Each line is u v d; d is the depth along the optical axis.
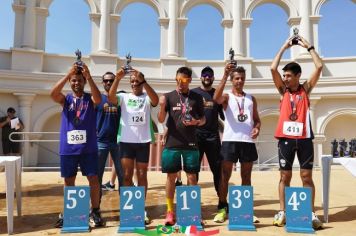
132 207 4.68
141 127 5.20
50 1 16.50
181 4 17.28
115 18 16.77
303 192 4.67
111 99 5.12
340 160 5.11
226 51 17.02
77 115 4.87
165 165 4.89
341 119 17.06
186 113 4.88
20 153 13.40
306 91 5.12
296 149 4.96
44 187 8.59
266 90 16.33
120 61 16.70
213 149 5.74
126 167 5.16
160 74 16.89
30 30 15.84
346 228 4.77
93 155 4.93
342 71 16.80
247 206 4.73
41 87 15.44
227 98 5.42
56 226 4.84
